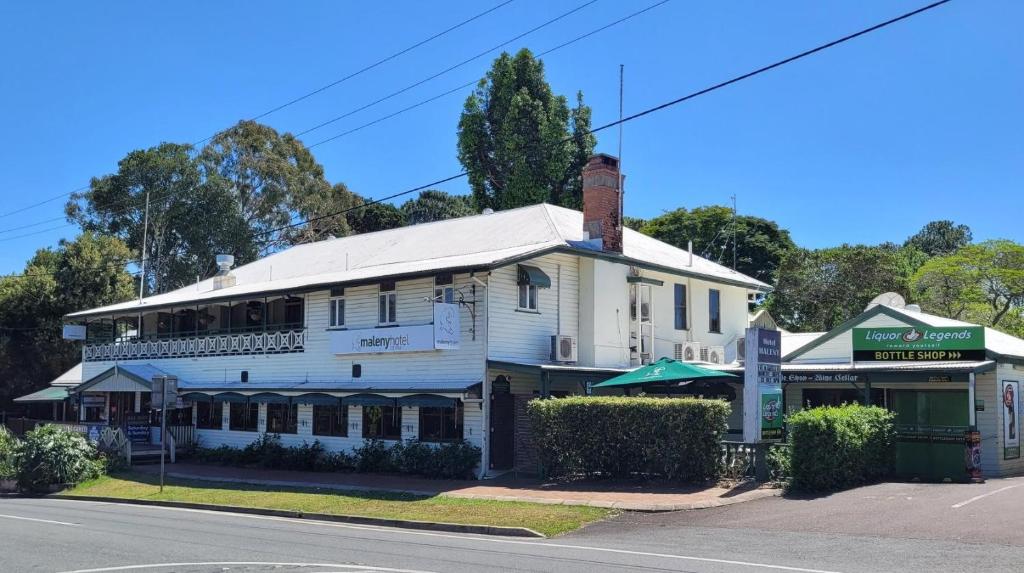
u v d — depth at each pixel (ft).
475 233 100.94
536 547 45.24
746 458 65.72
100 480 90.58
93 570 37.63
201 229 182.29
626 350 92.02
